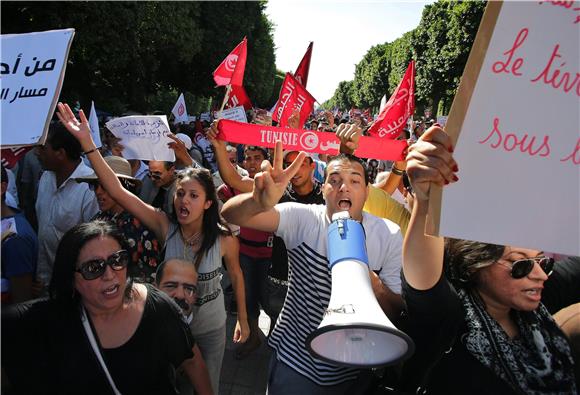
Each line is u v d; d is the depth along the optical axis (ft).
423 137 3.80
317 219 6.40
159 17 58.49
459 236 3.70
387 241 6.41
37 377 5.12
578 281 6.36
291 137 9.84
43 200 10.03
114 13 44.32
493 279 4.66
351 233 4.92
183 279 7.38
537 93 3.49
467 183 3.67
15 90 5.07
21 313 5.19
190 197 8.04
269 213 6.38
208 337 8.54
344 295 4.28
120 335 5.38
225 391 10.98
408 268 4.33
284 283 11.14
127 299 5.54
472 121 3.61
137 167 14.79
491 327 4.68
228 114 16.34
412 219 4.16
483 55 3.52
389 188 10.84
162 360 5.66
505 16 3.44
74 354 5.17
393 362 4.32
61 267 5.25
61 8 39.73
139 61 61.98
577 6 3.36
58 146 9.55
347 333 4.50
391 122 12.54
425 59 91.81
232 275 9.23
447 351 4.69
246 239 12.31
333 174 6.32
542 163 3.55
